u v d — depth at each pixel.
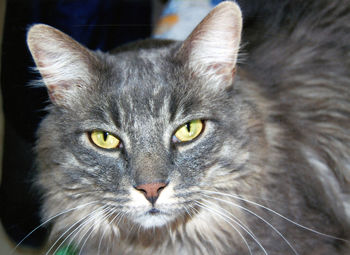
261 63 0.32
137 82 0.27
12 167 0.38
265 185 0.28
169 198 0.27
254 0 0.35
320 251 0.27
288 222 0.28
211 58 0.28
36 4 0.39
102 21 0.44
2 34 0.38
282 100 0.31
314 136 0.31
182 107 0.27
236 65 0.29
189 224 0.29
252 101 0.29
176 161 0.27
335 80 0.33
